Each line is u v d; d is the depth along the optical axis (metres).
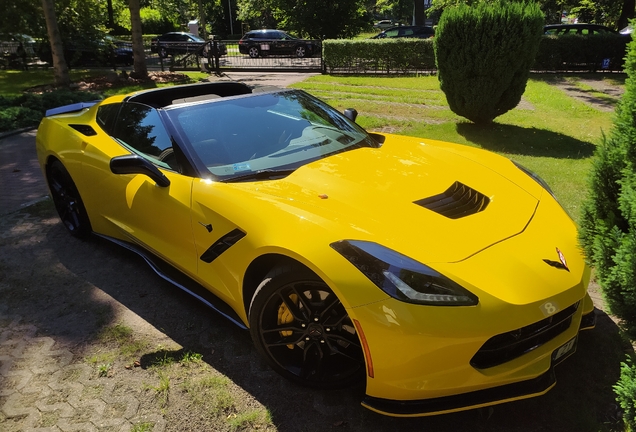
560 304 2.04
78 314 3.07
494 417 2.21
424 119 9.13
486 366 1.99
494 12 7.25
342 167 2.82
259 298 2.30
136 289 3.36
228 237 2.50
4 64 20.08
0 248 4.01
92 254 3.89
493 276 2.01
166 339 2.81
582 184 5.12
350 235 2.13
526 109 10.13
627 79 2.14
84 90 14.02
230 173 2.82
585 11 28.08
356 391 2.38
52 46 14.05
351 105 10.59
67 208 4.14
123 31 42.91
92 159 3.54
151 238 3.16
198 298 2.88
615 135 2.21
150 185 3.01
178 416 2.25
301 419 2.22
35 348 2.75
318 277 2.11
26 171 6.28
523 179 2.93
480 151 3.38
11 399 2.37
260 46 23.23
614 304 2.10
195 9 49.78
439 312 1.90
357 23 27.58
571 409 2.23
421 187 2.64
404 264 2.00
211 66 19.08
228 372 2.53
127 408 2.30
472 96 7.78
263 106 3.45
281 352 2.39
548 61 16.59
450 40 7.66
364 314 1.96
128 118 3.52
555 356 2.15
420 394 1.97
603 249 2.13
